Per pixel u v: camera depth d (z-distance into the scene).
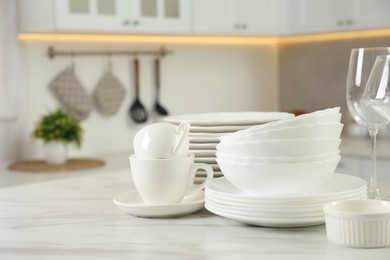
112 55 3.90
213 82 4.42
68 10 3.24
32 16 3.39
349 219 1.01
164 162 1.25
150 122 4.10
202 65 4.36
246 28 4.01
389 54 1.28
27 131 3.61
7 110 3.44
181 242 1.08
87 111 3.74
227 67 4.49
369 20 3.75
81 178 1.83
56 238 1.14
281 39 4.74
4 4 3.41
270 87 4.76
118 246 1.07
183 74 4.26
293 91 4.69
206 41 4.37
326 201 1.12
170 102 4.20
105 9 3.38
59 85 3.66
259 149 1.12
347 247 1.02
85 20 3.31
